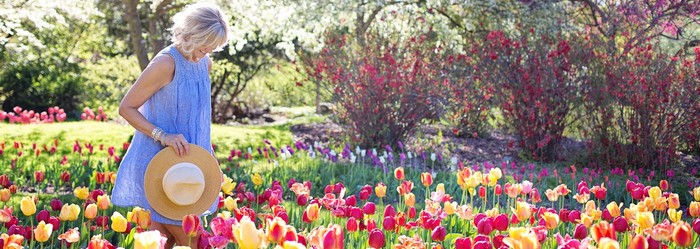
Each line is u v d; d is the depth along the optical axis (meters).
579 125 11.62
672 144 10.48
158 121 3.85
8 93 23.16
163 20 19.97
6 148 11.02
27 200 3.93
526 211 4.26
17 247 2.94
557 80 11.45
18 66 22.36
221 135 13.36
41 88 23.27
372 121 11.99
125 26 21.58
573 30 14.75
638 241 2.90
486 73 12.01
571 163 11.34
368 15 15.25
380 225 5.00
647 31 12.52
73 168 8.34
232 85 24.55
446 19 15.70
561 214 4.58
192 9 3.69
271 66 21.95
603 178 9.55
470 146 13.20
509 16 15.18
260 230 2.74
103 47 22.94
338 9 14.34
